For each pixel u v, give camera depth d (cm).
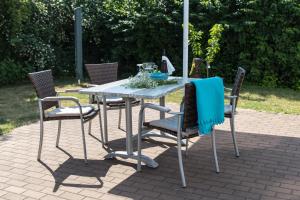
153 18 980
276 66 956
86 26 1089
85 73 1134
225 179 395
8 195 359
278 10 923
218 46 902
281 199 351
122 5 1056
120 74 1107
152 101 762
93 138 536
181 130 385
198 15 962
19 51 1023
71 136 544
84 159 451
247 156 462
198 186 379
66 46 1161
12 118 644
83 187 376
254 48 955
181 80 499
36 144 507
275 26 932
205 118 381
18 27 1017
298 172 412
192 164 437
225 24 920
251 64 959
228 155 466
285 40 924
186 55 574
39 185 381
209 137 537
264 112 688
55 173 411
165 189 372
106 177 400
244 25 923
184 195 359
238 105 739
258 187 376
